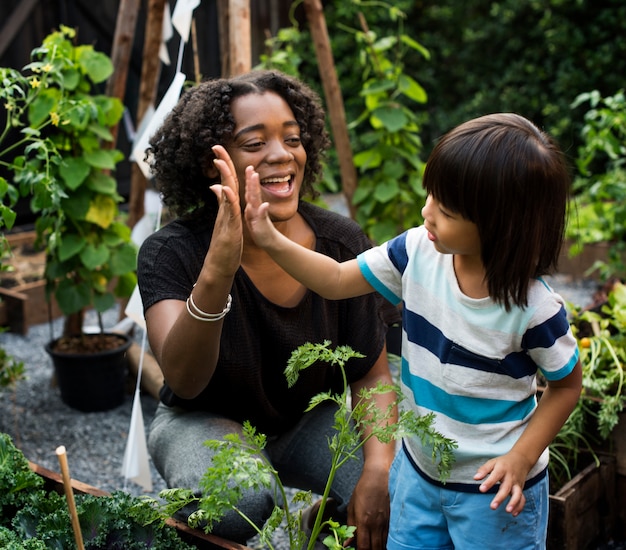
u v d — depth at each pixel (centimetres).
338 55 802
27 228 587
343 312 212
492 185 145
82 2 615
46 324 479
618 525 249
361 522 193
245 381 203
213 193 206
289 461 217
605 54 736
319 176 223
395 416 201
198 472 189
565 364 158
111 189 339
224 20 329
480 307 158
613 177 493
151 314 195
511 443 165
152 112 362
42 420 352
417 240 171
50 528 173
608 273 456
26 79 282
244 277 198
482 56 796
